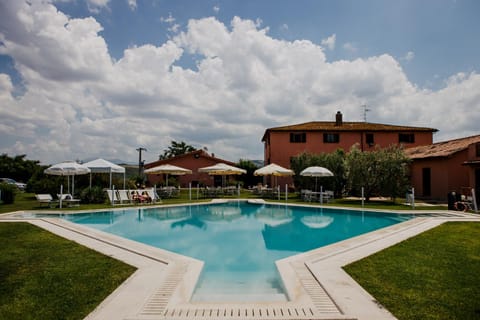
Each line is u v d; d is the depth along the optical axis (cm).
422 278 541
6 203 1967
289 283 523
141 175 3725
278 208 1942
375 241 859
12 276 558
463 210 1559
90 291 484
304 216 1639
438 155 2084
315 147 3391
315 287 504
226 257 848
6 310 416
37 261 655
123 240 865
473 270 589
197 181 3900
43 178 2516
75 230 1021
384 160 1967
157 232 1207
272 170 2441
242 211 1845
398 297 455
